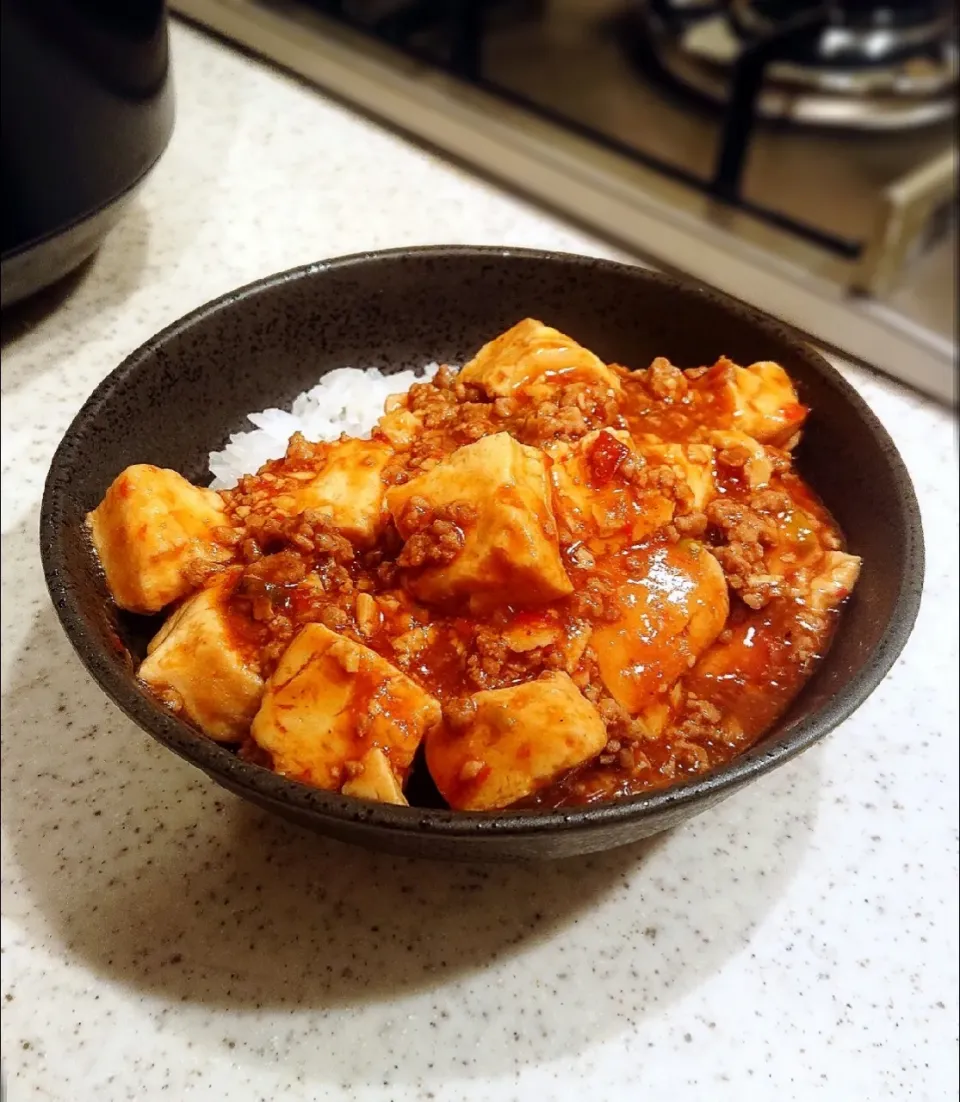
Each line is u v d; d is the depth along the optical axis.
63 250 0.25
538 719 0.16
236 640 0.17
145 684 0.17
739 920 0.18
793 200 0.25
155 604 0.18
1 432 0.25
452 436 0.20
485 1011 0.17
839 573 0.19
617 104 0.29
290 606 0.18
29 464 0.24
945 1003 0.18
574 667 0.17
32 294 0.27
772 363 0.21
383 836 0.14
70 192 0.23
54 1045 0.16
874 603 0.18
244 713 0.17
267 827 0.19
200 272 0.29
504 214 0.31
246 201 0.31
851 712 0.15
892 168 0.27
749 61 0.28
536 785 0.16
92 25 0.22
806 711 0.17
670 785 0.15
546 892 0.18
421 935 0.18
